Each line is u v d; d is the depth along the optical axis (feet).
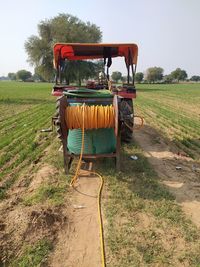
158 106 81.92
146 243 14.58
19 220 16.06
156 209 17.67
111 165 24.99
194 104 89.66
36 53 171.01
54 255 13.88
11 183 21.93
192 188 21.01
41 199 18.98
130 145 31.73
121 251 14.05
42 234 15.15
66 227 16.03
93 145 24.03
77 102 24.27
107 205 18.31
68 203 18.66
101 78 39.40
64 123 21.80
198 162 27.27
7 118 54.08
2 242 14.32
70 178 22.49
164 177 23.08
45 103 85.87
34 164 26.18
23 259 13.46
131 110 31.09
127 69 35.65
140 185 21.16
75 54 35.70
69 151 25.30
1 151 30.14
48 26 170.50
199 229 15.78
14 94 127.85
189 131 42.52
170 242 14.70
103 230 15.74
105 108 21.94
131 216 17.06
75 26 166.40
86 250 14.24
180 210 17.69
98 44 30.30
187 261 13.38
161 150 30.96
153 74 445.78
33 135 38.11
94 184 21.50
